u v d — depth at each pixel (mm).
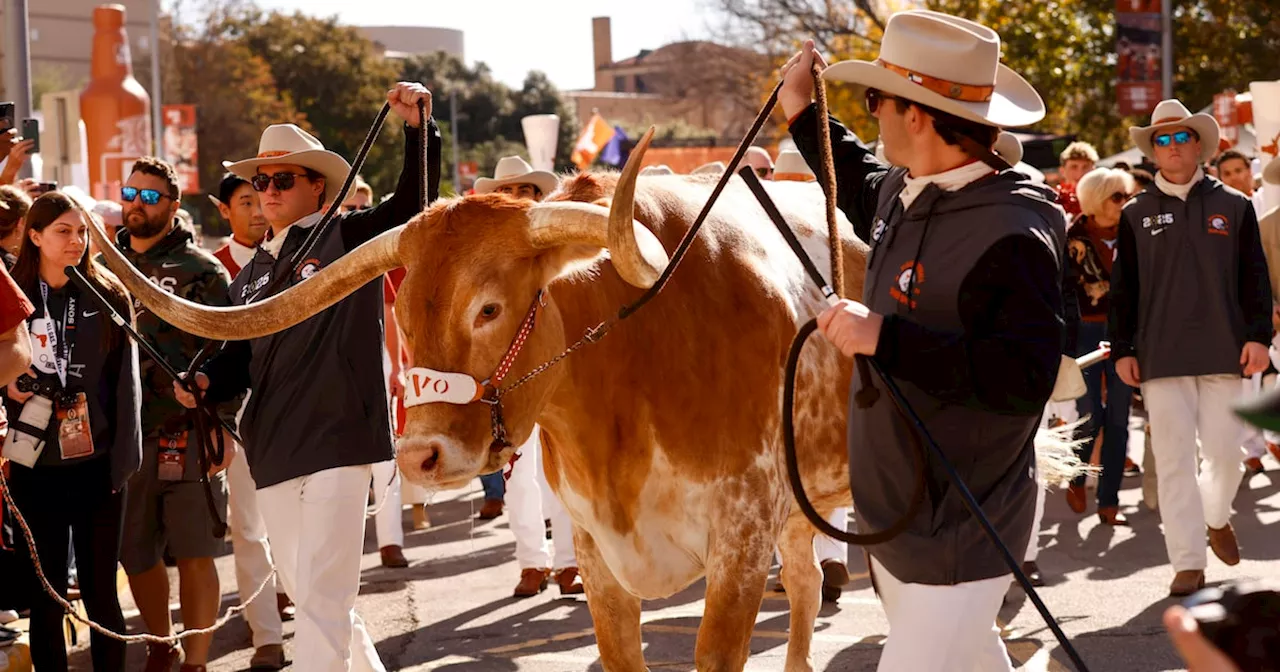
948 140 3367
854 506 3541
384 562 8594
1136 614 6527
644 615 7062
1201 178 6855
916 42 3402
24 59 11148
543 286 4094
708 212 4402
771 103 4188
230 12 55969
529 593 7668
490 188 9008
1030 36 28438
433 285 3980
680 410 4340
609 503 4414
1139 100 21953
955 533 3303
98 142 15781
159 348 6293
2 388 5480
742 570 4375
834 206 3723
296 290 4344
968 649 3363
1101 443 9305
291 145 5547
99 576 5535
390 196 5223
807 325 3291
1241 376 6758
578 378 4305
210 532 6188
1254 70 27047
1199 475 7137
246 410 5164
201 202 52750
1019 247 3170
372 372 5066
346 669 4961
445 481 3910
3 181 7609
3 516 5484
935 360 3078
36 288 5488
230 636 7098
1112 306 7000
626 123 88312
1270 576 7188
